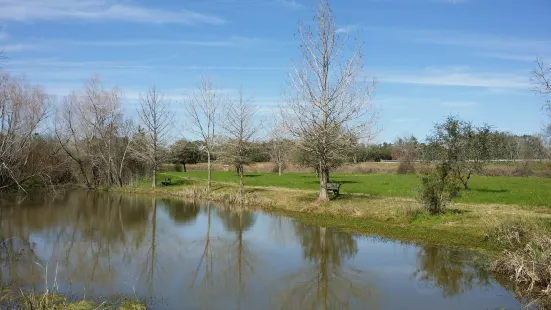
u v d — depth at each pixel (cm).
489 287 1123
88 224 2158
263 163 7312
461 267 1296
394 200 2398
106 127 4303
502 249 1435
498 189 3089
